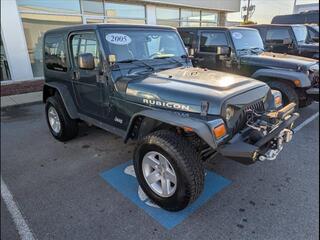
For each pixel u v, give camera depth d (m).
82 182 3.08
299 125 4.82
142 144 2.49
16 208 2.64
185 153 2.21
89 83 3.30
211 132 2.15
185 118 2.29
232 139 2.29
